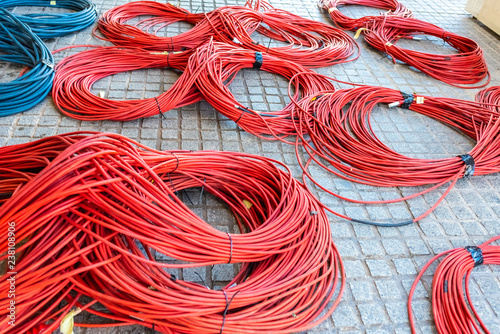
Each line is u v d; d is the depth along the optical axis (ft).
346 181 7.91
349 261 6.41
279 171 6.90
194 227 5.46
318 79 10.38
